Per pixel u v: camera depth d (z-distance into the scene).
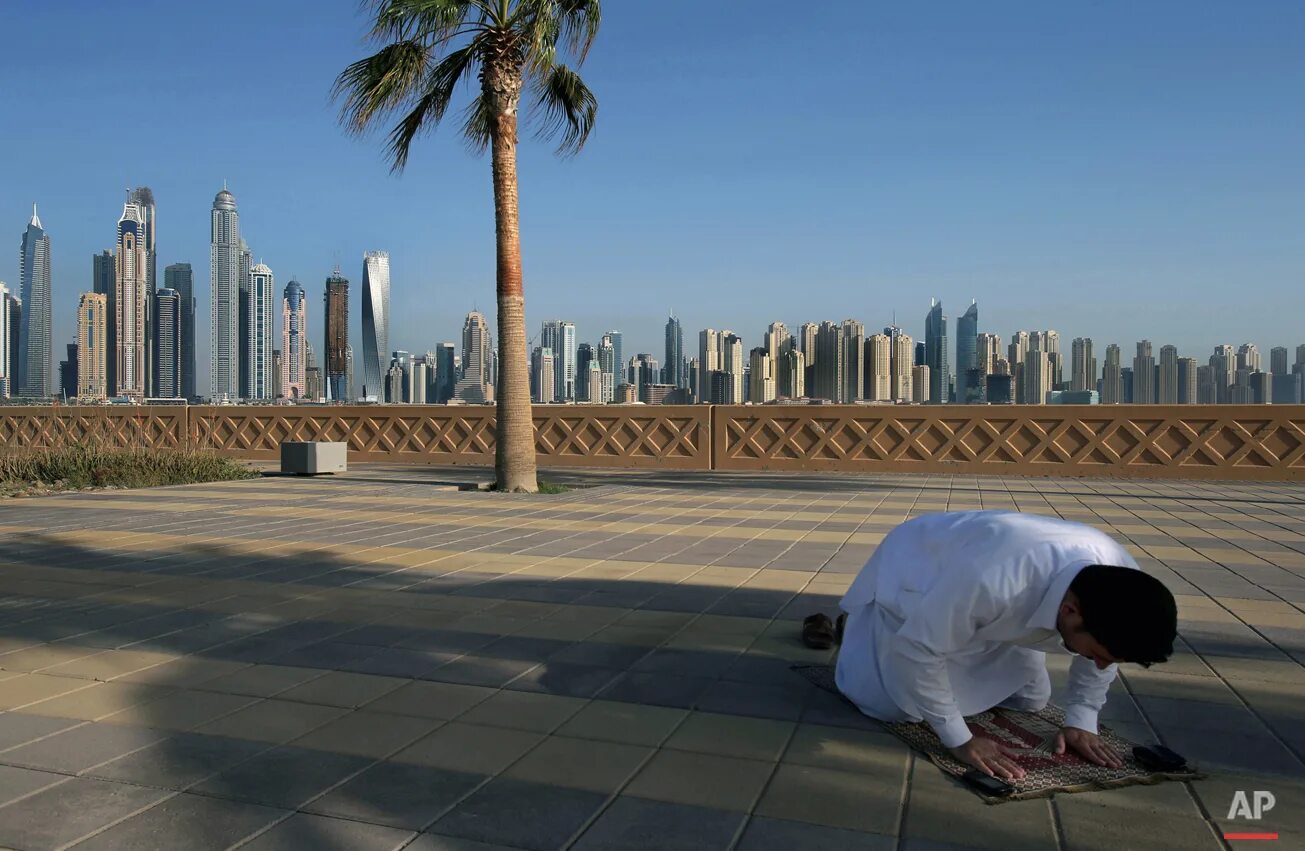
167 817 2.62
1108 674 2.99
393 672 4.08
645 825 2.55
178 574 6.46
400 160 12.86
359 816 2.62
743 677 3.97
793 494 12.36
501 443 12.66
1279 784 2.81
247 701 3.69
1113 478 14.98
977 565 2.68
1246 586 5.88
